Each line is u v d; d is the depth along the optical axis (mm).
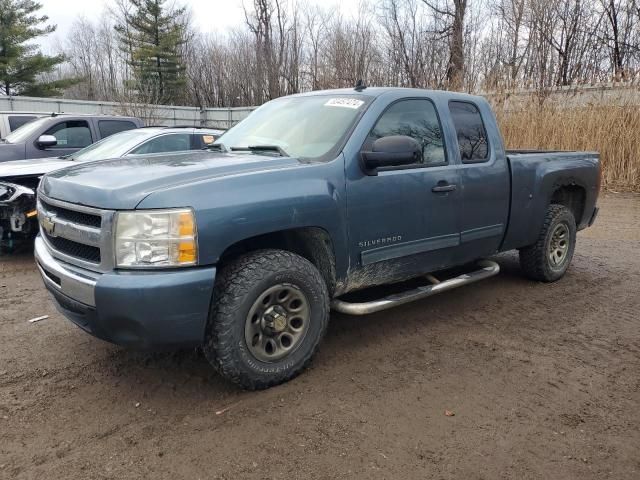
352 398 3152
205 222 2832
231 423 2881
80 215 3027
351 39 24891
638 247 7332
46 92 32375
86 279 2838
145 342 2828
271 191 3105
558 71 19578
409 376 3445
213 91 38500
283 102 4484
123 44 40625
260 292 3074
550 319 4504
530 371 3547
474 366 3609
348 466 2537
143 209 2758
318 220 3293
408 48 22797
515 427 2891
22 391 3229
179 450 2650
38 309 4695
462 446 2711
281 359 3244
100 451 2645
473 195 4336
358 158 3564
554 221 5273
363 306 3596
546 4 19875
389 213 3713
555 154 5352
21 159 8047
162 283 2725
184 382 3334
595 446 2732
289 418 2932
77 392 3221
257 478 2451
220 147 4156
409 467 2539
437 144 4164
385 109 3840
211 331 3002
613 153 12383
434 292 4074
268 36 31156
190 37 39375
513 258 6551
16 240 6449
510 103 13898
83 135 8930
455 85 15898
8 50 30547
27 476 2457
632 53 19734
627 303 4938
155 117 22188
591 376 3490
